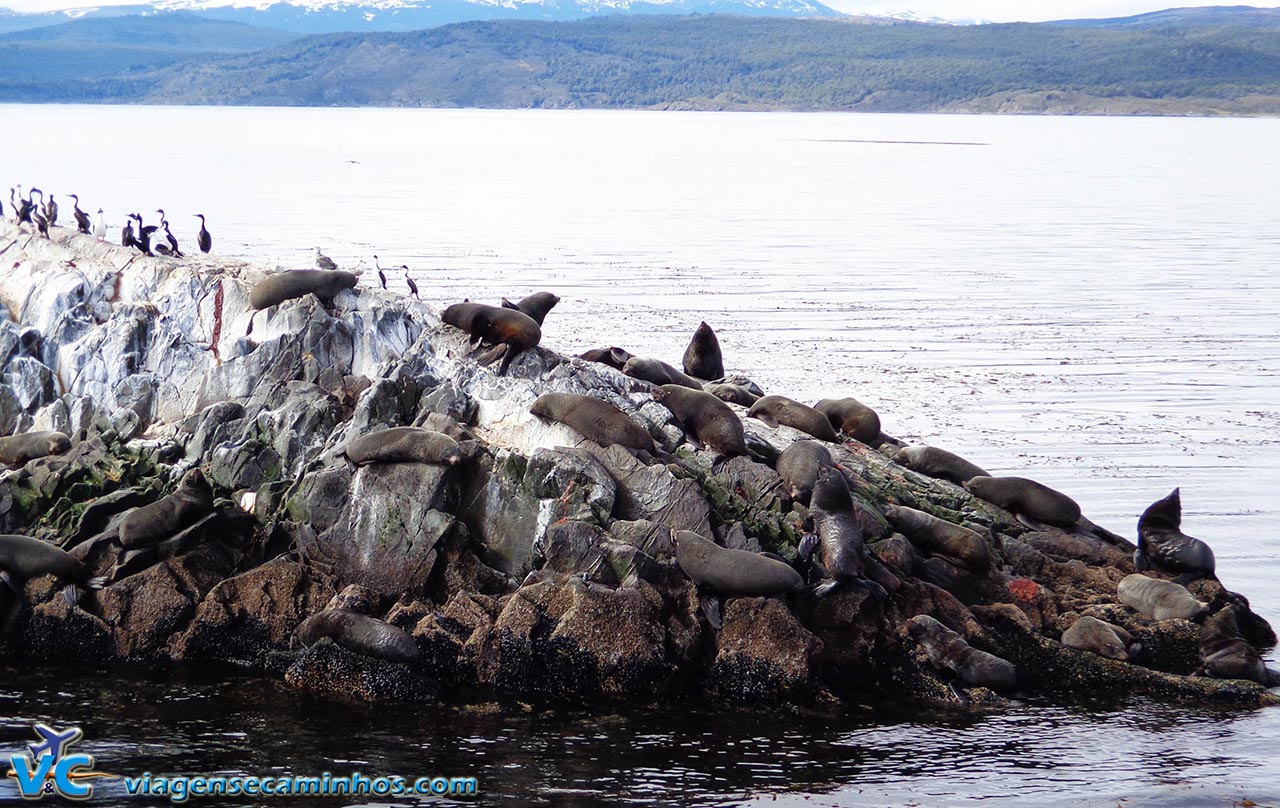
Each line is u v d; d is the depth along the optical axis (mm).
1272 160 182625
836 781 15734
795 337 46562
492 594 19672
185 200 93000
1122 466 30938
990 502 24266
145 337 25188
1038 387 39438
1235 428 34781
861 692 18734
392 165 149125
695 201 107938
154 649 19266
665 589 19234
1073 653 19453
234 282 25922
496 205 98812
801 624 18828
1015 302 56156
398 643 18125
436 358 24156
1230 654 19703
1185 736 17406
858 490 22766
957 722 17766
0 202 32594
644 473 20922
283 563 19828
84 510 21109
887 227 88688
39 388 24797
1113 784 15758
